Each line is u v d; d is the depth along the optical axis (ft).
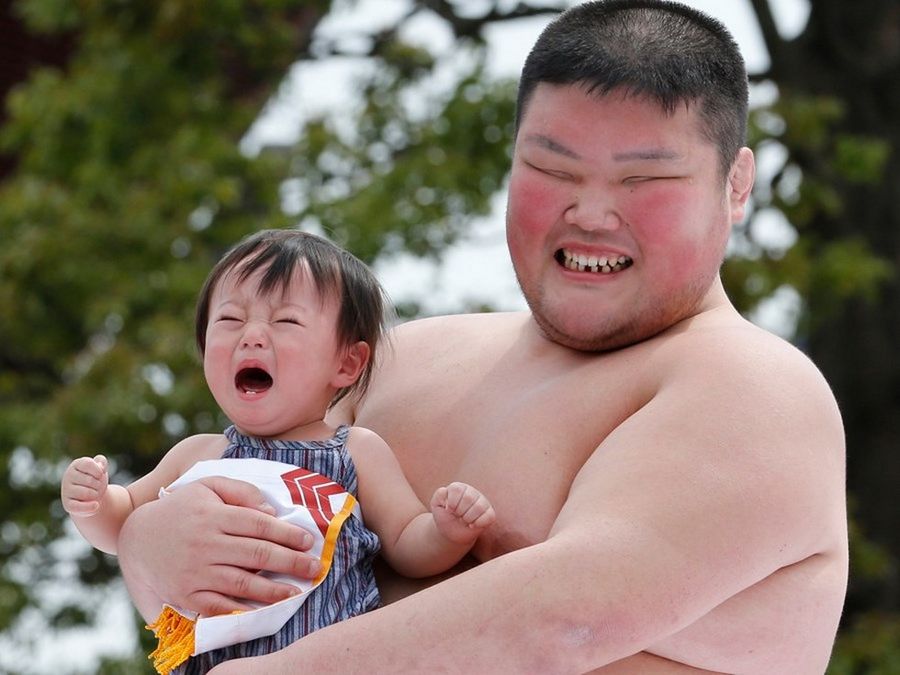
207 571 11.60
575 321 12.17
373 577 12.48
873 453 49.01
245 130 46.44
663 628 10.27
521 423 12.28
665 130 11.60
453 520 11.68
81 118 44.88
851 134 49.57
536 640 10.11
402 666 10.25
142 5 45.24
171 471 13.21
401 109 45.55
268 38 45.78
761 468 10.69
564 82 11.74
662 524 10.39
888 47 49.57
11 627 43.11
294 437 12.94
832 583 11.33
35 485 44.01
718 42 12.03
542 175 11.92
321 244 13.30
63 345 45.55
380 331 13.52
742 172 12.62
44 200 43.96
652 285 11.95
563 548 10.30
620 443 11.04
